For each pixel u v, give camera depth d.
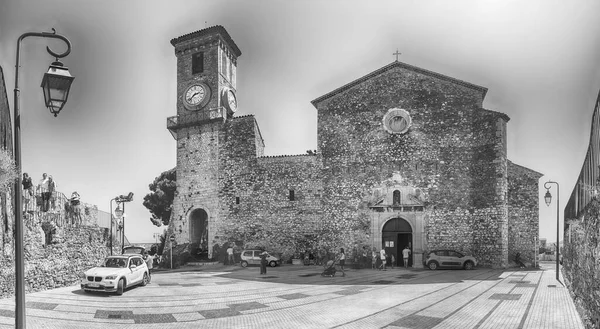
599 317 9.73
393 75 34.41
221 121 39.12
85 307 15.25
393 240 33.22
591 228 10.88
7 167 8.52
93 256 24.38
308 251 34.66
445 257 30.03
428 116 33.16
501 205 30.56
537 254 31.75
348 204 34.41
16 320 7.89
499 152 30.97
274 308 15.25
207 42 40.81
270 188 36.91
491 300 16.42
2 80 14.66
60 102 8.58
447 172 32.25
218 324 12.77
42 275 18.98
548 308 14.63
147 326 12.52
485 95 33.84
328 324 12.65
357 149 34.69
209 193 38.69
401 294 18.23
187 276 26.86
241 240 37.00
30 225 18.25
